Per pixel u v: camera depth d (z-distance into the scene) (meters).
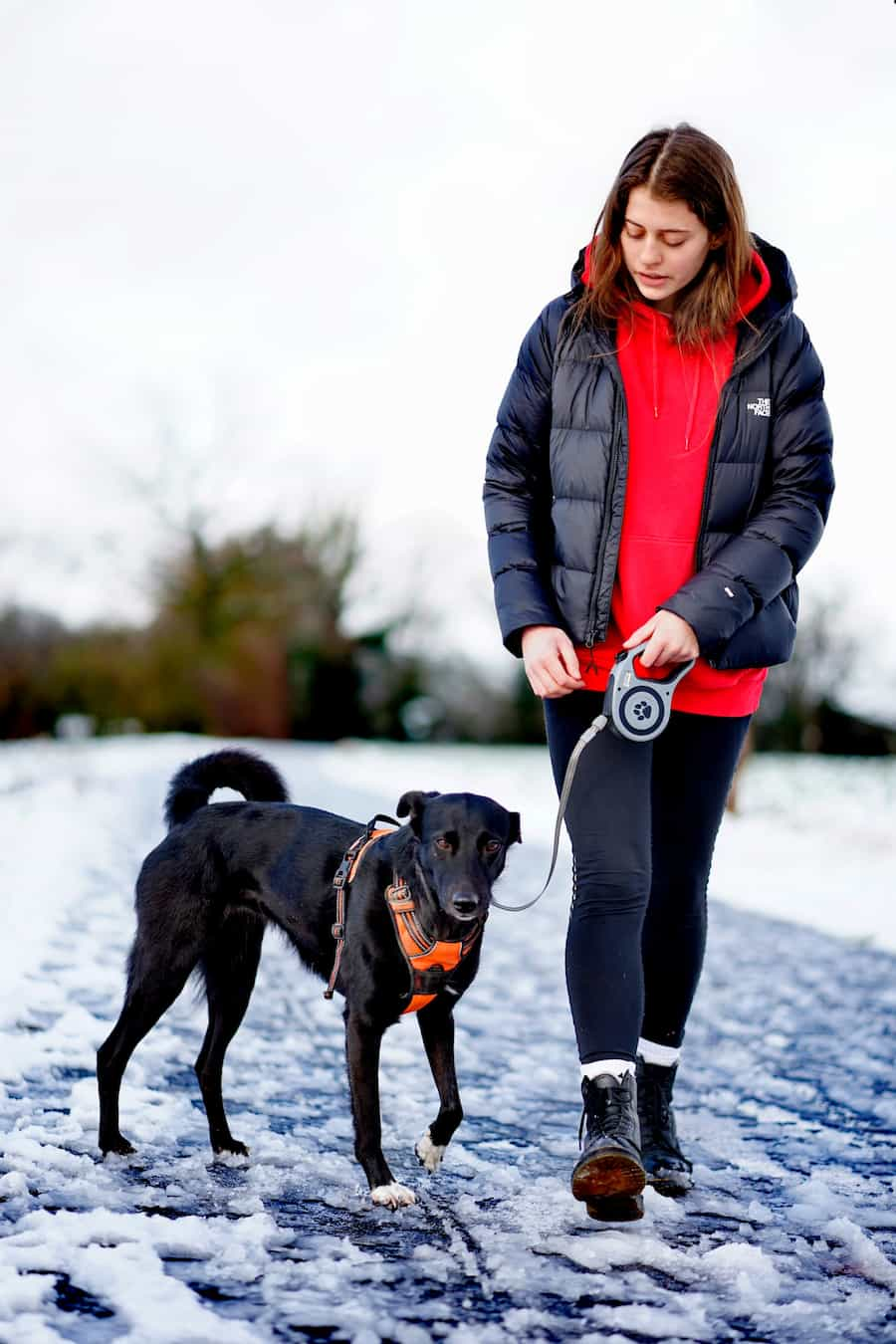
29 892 7.63
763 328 3.18
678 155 3.03
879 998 6.22
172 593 41.50
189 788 4.02
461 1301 2.62
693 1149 3.89
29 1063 4.26
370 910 3.40
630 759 3.20
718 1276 2.80
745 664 3.23
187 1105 4.00
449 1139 3.50
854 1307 2.66
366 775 21.20
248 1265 2.71
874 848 12.50
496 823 3.43
